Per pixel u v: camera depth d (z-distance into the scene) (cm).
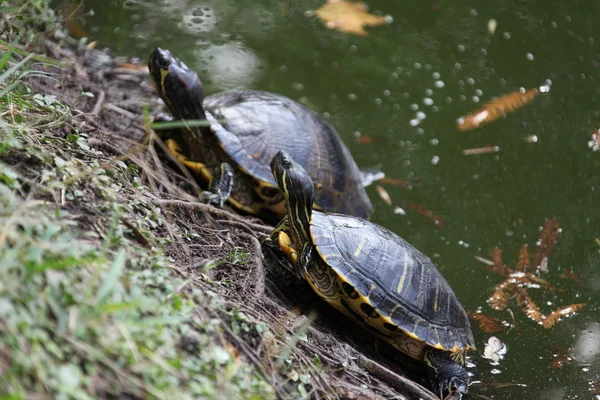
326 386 379
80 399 252
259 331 366
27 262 279
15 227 308
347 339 470
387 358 486
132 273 334
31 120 435
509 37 953
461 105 823
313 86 817
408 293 463
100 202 391
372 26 952
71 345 271
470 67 890
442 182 710
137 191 446
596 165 751
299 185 467
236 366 322
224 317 365
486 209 681
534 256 627
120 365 277
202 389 289
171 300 339
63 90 590
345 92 819
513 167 739
